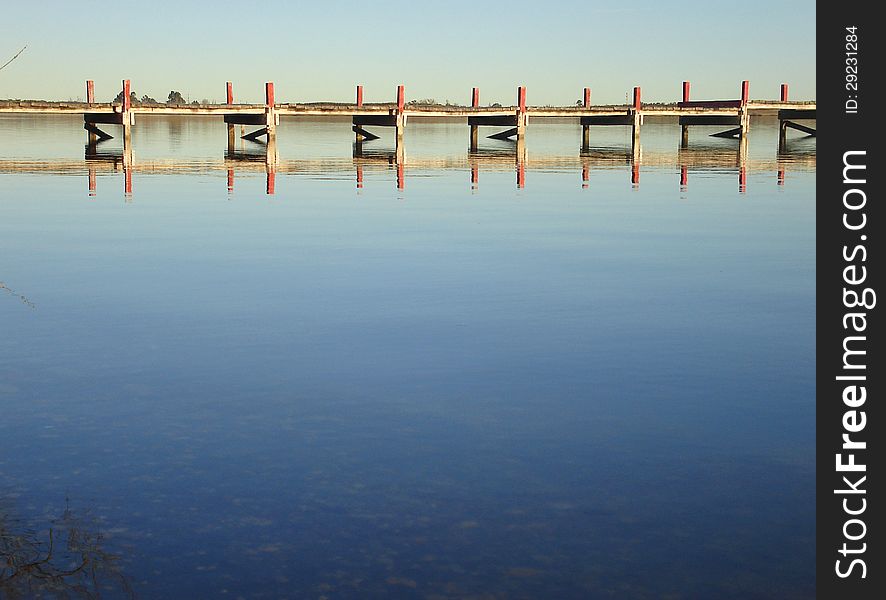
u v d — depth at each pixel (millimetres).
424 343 9172
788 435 6641
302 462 6113
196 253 15117
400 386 7770
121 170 37625
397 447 6391
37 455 6215
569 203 25047
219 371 8203
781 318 10336
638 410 7176
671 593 4527
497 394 7562
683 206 24281
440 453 6281
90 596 4414
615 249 15930
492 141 84750
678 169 41250
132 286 12172
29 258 14570
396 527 5184
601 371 8219
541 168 41969
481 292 11836
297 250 15500
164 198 25719
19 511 5340
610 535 5102
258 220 20188
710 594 4523
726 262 14508
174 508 5402
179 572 4672
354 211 22406
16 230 18188
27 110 57375
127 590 4488
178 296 11492
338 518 5289
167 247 15805
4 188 28578
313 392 7605
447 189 29812
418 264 14102
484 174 37594
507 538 5062
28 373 8133
